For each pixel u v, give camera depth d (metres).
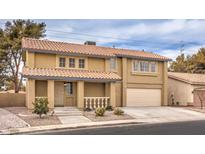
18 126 14.60
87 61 24.55
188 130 14.02
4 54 34.16
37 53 22.52
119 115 20.12
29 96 20.11
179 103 31.27
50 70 22.06
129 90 27.77
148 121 18.06
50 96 20.72
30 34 35.53
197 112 24.12
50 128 14.20
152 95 29.19
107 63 25.45
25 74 19.70
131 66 28.06
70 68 23.72
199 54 48.16
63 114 19.66
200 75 34.81
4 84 38.91
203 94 30.08
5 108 24.02
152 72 29.28
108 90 24.84
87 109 21.84
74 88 23.80
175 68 49.69
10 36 35.06
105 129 14.46
